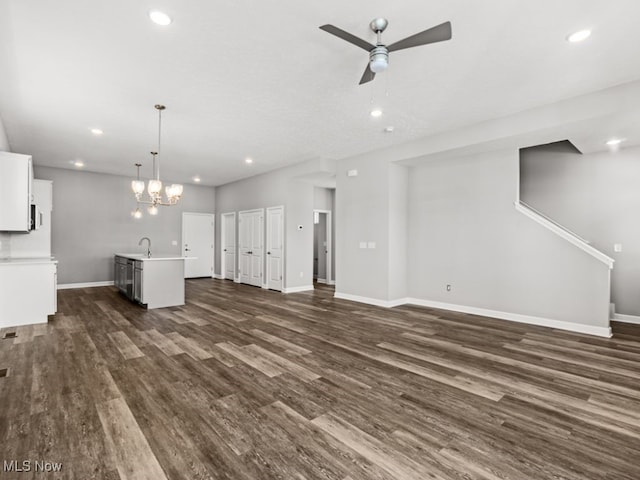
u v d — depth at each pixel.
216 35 2.55
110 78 3.23
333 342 3.70
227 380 2.70
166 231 8.91
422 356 3.28
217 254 9.74
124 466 1.67
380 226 5.73
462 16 2.32
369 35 2.56
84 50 2.74
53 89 3.46
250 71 3.10
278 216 7.40
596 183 5.07
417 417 2.17
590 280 4.14
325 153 6.00
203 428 2.01
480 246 5.07
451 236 5.39
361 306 5.66
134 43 2.65
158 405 2.29
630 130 3.93
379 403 2.35
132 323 4.45
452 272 5.38
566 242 4.31
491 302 4.94
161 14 2.29
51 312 4.50
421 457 1.77
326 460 1.74
